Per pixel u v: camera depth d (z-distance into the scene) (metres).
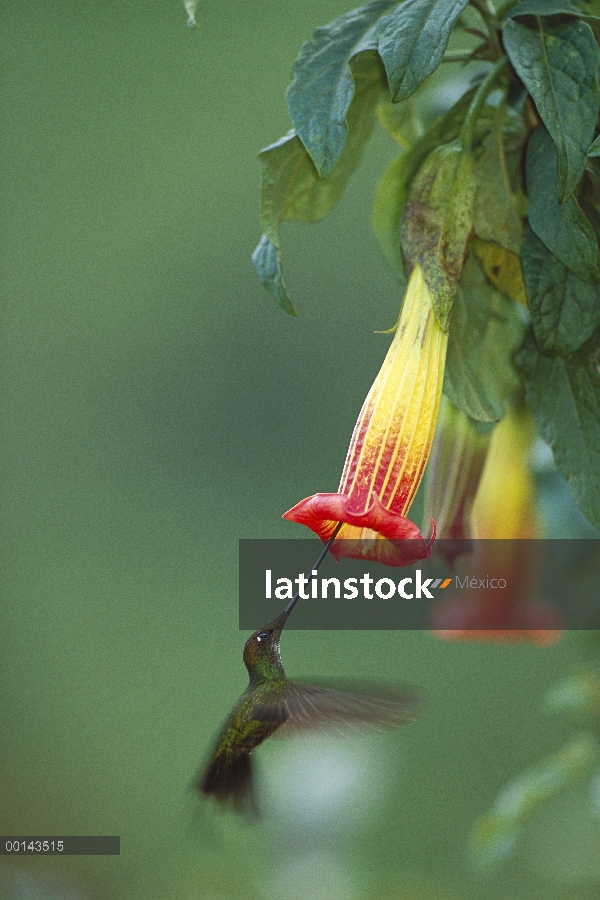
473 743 8.51
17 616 11.73
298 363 11.49
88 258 12.77
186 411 12.00
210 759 4.79
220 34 12.95
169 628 11.53
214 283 12.42
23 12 13.13
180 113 12.88
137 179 12.85
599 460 4.64
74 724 11.17
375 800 5.27
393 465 4.59
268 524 11.38
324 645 9.80
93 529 12.05
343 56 4.62
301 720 4.75
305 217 4.75
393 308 11.30
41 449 12.22
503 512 4.79
